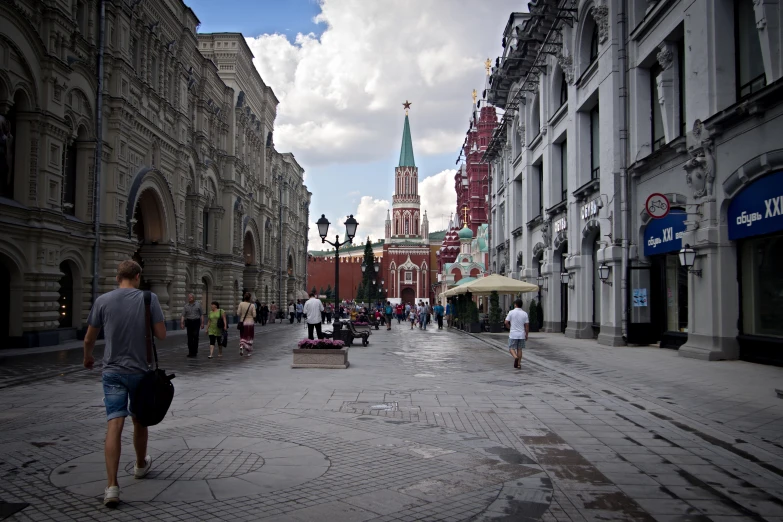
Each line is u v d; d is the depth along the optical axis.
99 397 10.29
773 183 13.03
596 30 24.14
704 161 15.27
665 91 18.08
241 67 49.88
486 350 21.14
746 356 14.33
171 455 6.19
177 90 34.66
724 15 14.98
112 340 4.98
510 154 41.28
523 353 18.89
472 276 74.38
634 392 10.73
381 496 5.00
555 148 30.17
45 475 5.49
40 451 6.41
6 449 6.50
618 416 8.65
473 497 5.05
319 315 19.28
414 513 4.64
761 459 6.40
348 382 12.12
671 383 11.62
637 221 20.20
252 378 12.78
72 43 23.06
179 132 34.50
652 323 20.17
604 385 11.63
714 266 14.91
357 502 4.84
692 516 4.74
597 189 22.88
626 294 20.22
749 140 13.64
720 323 14.73
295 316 55.69
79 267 24.05
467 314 35.25
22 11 19.53
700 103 15.48
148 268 32.62
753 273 14.33
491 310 33.94
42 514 4.51
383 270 118.62
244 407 9.10
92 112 24.84
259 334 33.25
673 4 17.25
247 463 5.90
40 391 11.00
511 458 6.32
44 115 20.95
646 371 13.48
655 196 15.66
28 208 20.36
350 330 22.84
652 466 6.12
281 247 66.94
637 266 20.14
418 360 17.22
